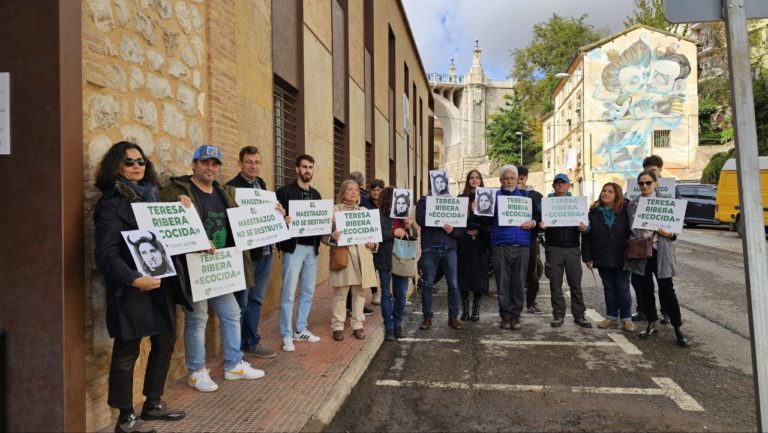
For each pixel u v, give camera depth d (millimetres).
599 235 6410
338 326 5773
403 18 21219
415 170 27016
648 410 4031
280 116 8031
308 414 3785
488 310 7910
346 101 11562
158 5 4180
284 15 7750
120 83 3676
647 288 6055
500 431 3729
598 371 4961
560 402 4227
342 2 11531
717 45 39906
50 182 2986
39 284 2996
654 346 5762
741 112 2787
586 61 37906
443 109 89375
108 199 3158
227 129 5410
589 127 37938
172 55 4391
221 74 5254
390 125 18422
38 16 2990
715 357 5332
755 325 2771
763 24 33969
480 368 5117
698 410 4016
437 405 4215
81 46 3197
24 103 3004
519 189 6570
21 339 3010
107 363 3512
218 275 4086
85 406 3223
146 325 3234
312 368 4785
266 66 7000
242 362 4547
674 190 6027
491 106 88688
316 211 5441
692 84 36375
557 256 6648
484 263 7047
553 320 6949
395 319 6277
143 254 3137
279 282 7383
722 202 19688
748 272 2787
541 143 64375
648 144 36844
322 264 9742
